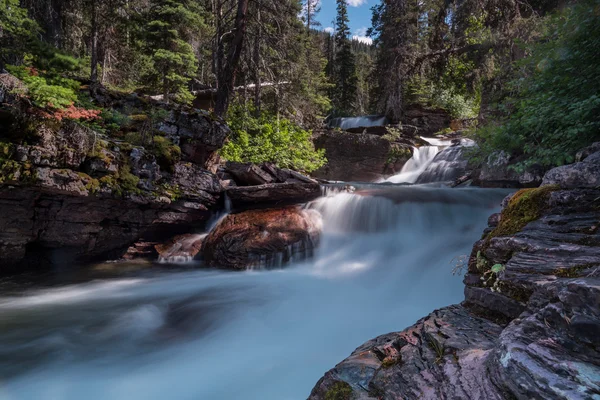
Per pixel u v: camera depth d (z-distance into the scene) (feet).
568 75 17.76
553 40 19.42
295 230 31.37
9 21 29.84
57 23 43.96
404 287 22.61
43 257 29.48
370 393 8.39
